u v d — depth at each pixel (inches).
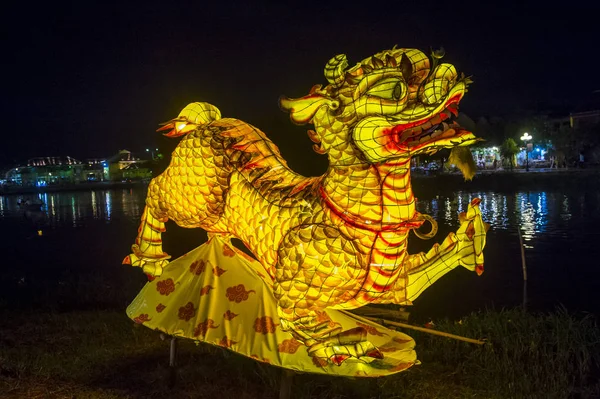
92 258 494.6
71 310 275.7
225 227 137.6
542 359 179.8
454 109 98.6
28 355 192.5
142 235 152.3
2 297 301.7
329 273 104.9
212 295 142.6
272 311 132.4
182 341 207.2
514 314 217.3
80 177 3602.4
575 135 1683.1
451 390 161.2
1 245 613.0
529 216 710.5
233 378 170.1
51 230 792.3
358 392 156.4
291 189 118.5
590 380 171.3
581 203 846.5
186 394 158.2
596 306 279.0
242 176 127.5
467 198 1048.2
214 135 134.6
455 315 259.3
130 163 3449.8
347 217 104.7
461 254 117.9
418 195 1157.7
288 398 126.0
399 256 108.1
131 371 179.3
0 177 3472.0
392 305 250.5
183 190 136.4
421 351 190.5
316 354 108.0
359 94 99.2
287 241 109.2
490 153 1903.3
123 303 288.8
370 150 99.7
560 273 359.9
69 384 163.3
